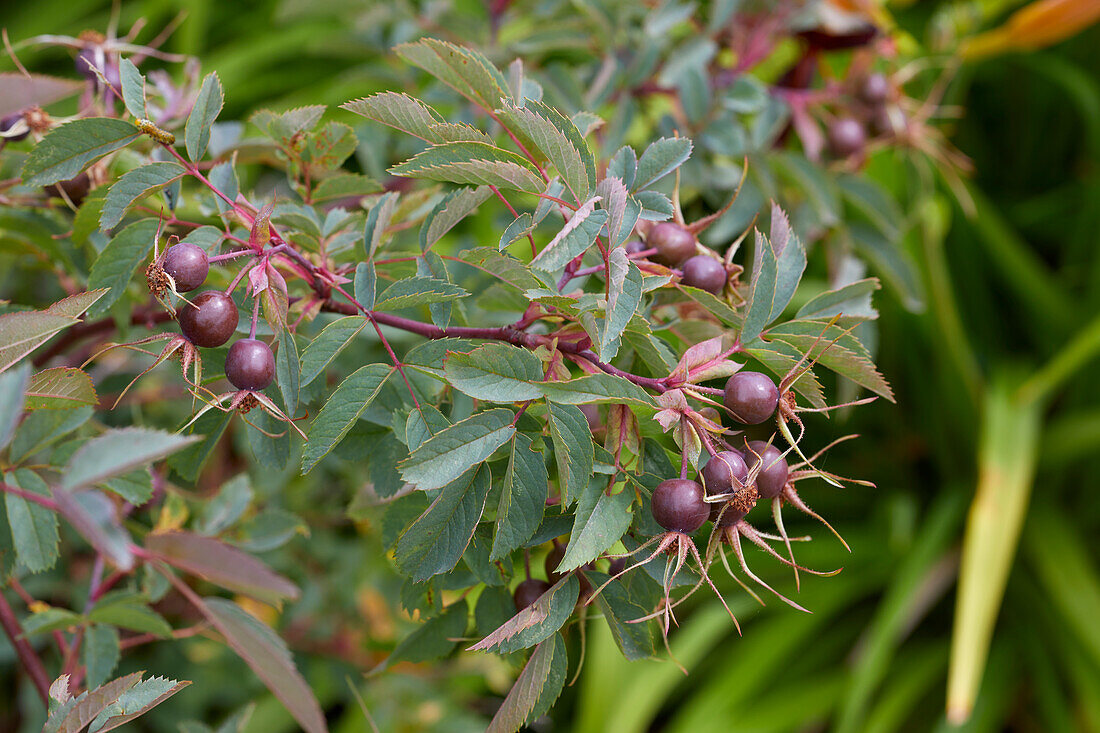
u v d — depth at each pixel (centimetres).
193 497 79
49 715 61
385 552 66
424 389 67
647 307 66
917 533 155
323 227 67
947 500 152
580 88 90
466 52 63
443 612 67
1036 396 138
